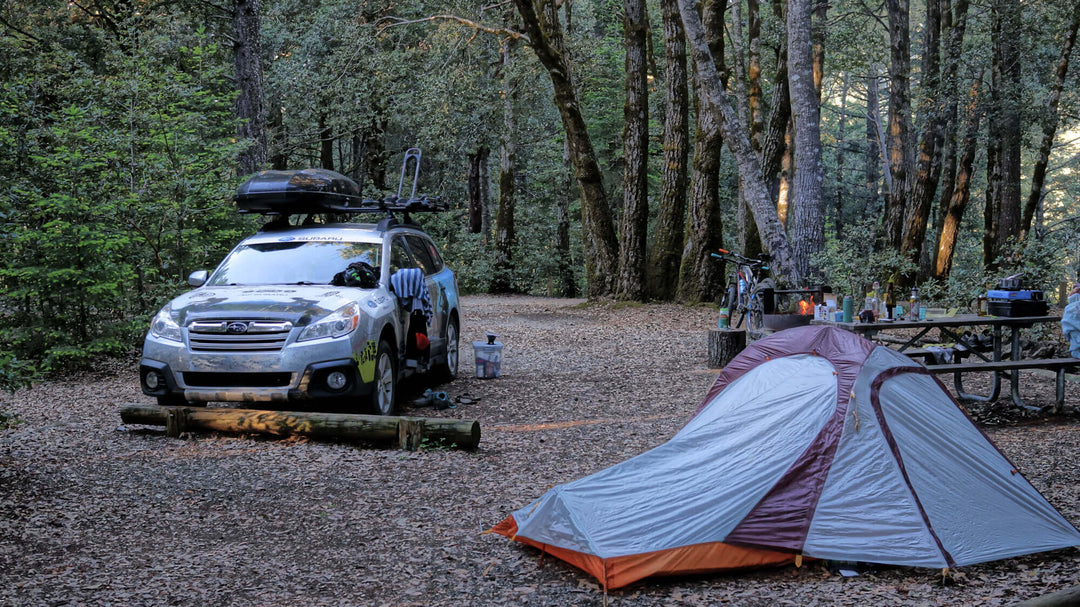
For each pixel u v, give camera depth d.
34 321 11.77
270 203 9.55
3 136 12.49
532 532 4.70
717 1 20.14
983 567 4.43
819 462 4.70
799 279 13.49
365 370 7.80
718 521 4.47
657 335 15.42
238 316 7.69
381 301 8.42
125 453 6.93
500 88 27.52
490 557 4.69
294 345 7.60
